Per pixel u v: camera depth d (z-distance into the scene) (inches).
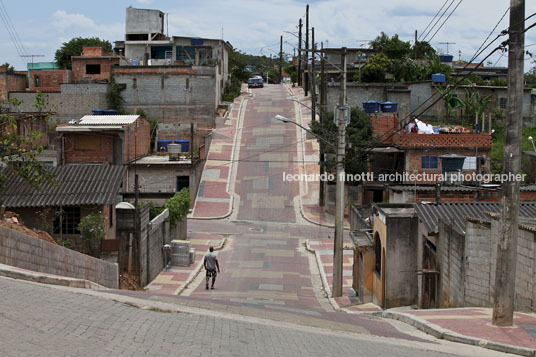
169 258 1263.5
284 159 2276.1
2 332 318.3
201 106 2598.4
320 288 1072.2
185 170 1875.0
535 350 412.5
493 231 573.6
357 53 3184.1
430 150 1724.9
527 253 526.0
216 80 2783.0
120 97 2568.9
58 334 328.5
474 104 2412.6
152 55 3184.1
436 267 711.1
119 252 999.6
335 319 584.4
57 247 658.8
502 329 479.2
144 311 428.1
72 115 2513.5
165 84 2583.7
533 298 518.0
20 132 1669.5
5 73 2726.4
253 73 4837.6
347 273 1193.4
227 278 1140.5
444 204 791.1
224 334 388.2
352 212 1315.2
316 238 1558.8
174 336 361.1
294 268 1241.4
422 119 2461.9
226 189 2022.6
